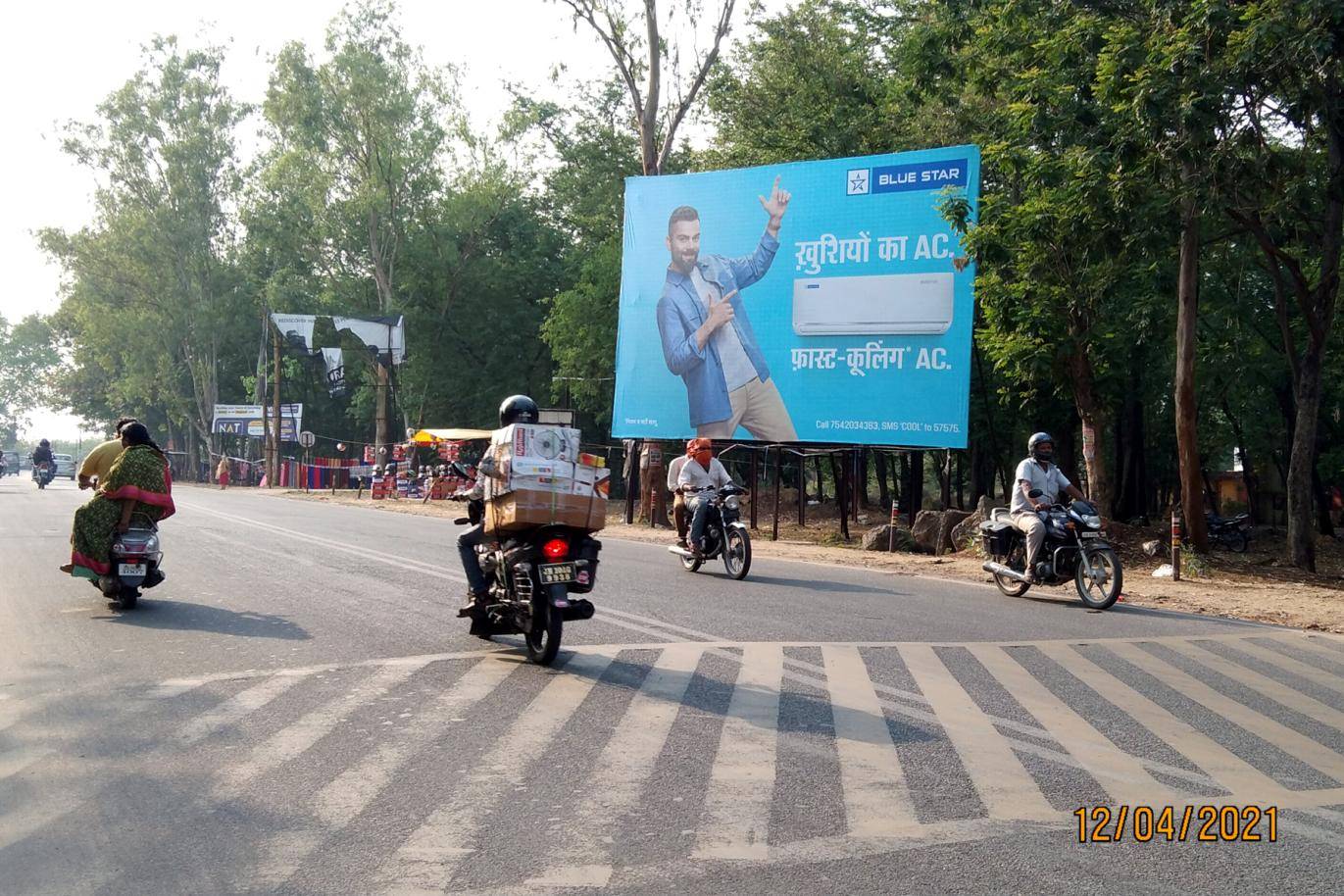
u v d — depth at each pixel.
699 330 25.58
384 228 54.34
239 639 9.09
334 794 5.14
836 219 23.98
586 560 8.12
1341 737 6.48
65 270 64.69
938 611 11.69
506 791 5.20
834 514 32.06
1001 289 20.47
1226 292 27.23
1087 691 7.61
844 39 34.41
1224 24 15.70
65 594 11.76
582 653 8.68
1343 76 16.30
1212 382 29.58
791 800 5.11
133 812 4.90
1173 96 16.16
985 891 4.09
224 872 4.21
